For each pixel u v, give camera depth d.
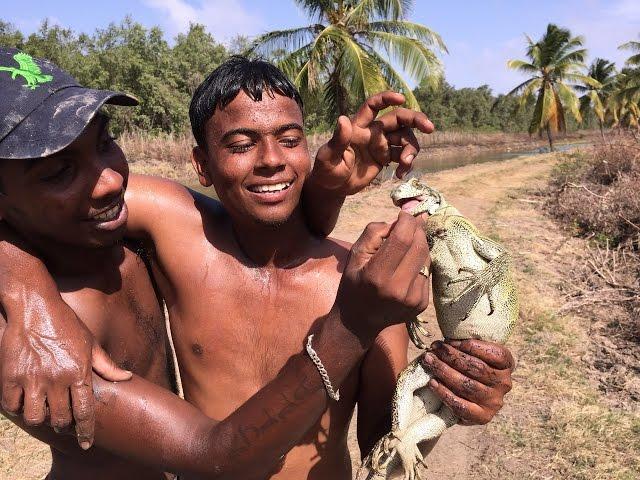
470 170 11.92
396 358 0.86
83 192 0.67
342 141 0.70
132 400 0.65
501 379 0.77
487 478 2.18
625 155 7.73
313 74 8.01
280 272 0.83
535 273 4.49
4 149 0.62
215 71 0.76
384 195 7.88
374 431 0.94
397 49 8.05
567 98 17.38
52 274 0.75
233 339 0.83
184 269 0.85
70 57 16.11
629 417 2.53
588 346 3.28
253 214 0.75
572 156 10.89
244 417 0.63
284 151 0.74
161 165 12.47
